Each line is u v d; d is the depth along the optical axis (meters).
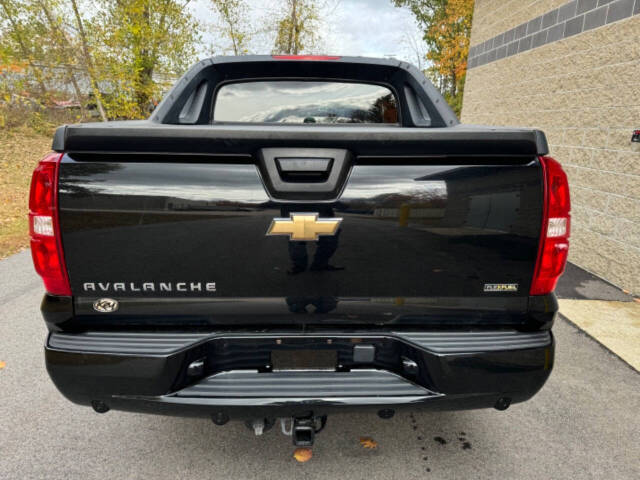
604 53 4.66
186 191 1.49
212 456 2.07
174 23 12.86
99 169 1.47
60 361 1.56
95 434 2.23
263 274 1.55
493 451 2.12
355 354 1.61
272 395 1.56
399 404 1.57
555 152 5.59
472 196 1.53
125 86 11.63
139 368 1.54
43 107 12.70
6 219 7.23
